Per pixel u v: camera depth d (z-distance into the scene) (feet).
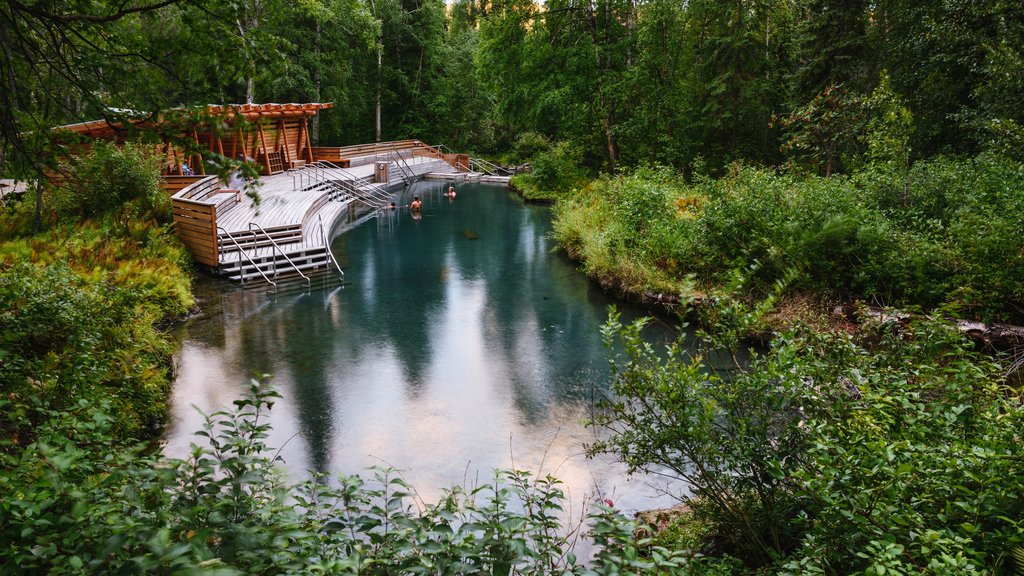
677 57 101.86
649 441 14.97
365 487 22.11
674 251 46.83
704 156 94.89
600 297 49.67
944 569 8.84
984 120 48.93
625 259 49.98
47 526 7.76
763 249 41.73
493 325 42.68
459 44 173.27
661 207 54.60
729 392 14.19
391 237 75.05
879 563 9.38
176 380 32.22
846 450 11.92
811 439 12.51
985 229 34.40
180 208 54.70
